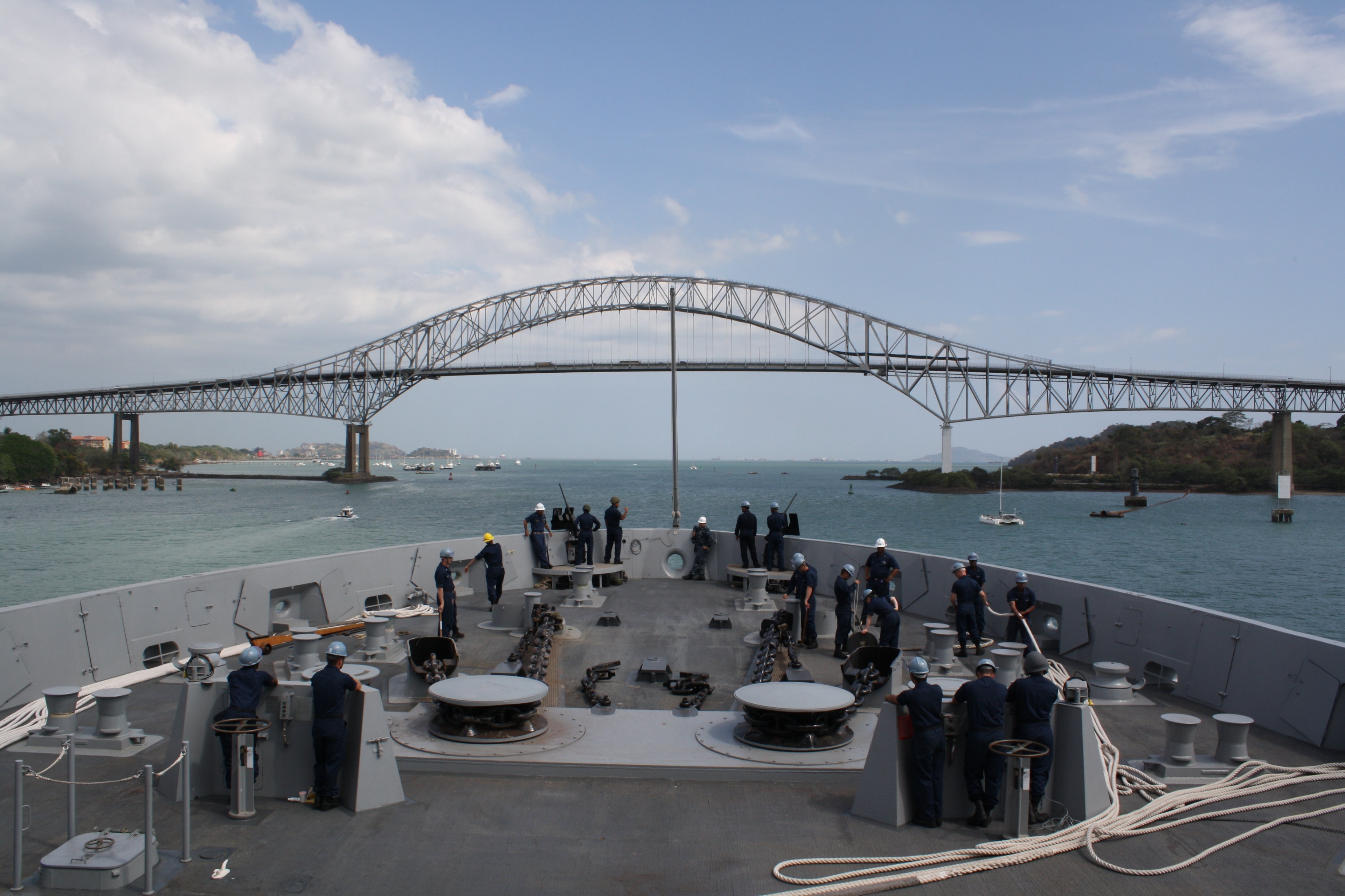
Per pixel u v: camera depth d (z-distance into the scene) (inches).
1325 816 254.8
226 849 227.6
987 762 246.8
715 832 242.4
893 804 246.4
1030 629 454.6
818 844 235.3
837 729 305.1
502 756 284.7
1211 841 238.5
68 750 215.3
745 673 406.6
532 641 400.8
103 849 208.2
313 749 260.8
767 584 586.9
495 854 227.1
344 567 502.3
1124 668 364.5
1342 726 303.1
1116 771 273.0
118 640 372.8
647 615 524.4
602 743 299.4
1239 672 346.9
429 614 520.7
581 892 208.1
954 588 438.3
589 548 618.2
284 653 425.7
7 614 327.3
